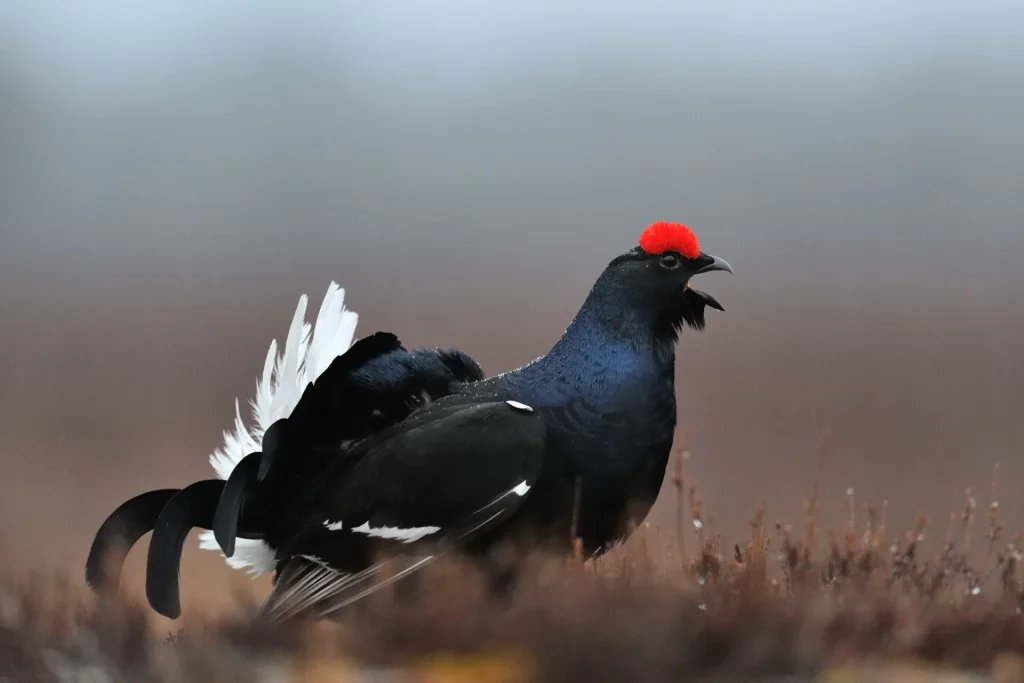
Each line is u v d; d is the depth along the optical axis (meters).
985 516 17.84
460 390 10.03
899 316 51.16
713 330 47.38
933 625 8.19
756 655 7.77
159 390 37.91
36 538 20.38
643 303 9.89
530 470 9.30
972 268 67.81
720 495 22.59
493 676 7.85
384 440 9.59
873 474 25.33
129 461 28.98
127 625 8.51
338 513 9.40
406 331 46.41
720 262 9.99
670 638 7.83
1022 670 7.92
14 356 43.81
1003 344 43.81
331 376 9.61
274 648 8.61
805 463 26.27
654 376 9.80
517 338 44.78
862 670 7.89
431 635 8.14
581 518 9.50
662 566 9.71
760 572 8.88
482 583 9.08
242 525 9.85
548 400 9.66
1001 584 9.16
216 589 13.48
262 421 10.02
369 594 9.20
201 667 8.07
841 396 34.69
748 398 34.22
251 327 50.03
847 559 9.50
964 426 30.64
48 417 33.91
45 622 8.75
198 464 28.66
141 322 51.47
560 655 7.72
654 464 9.73
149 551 9.59
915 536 9.63
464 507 9.21
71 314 53.69
